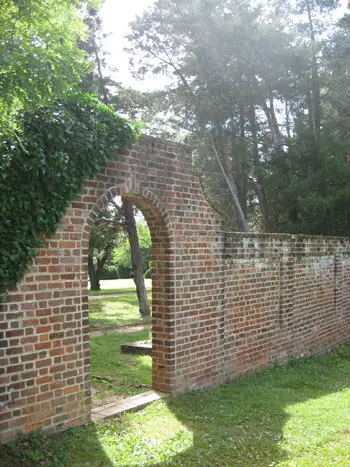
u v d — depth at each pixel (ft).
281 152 62.44
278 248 29.89
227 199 69.05
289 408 20.83
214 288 24.06
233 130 65.05
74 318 17.03
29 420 15.47
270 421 19.12
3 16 12.77
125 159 19.26
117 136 18.47
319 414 20.11
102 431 16.98
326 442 17.15
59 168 16.01
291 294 31.37
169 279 21.36
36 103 13.61
